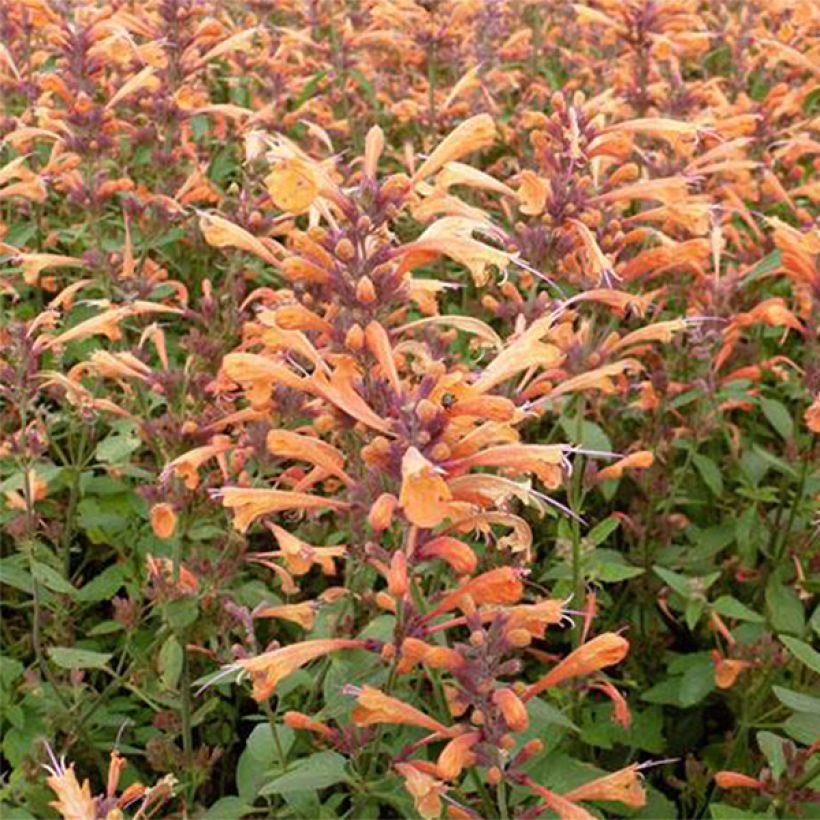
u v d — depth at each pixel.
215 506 0.33
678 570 0.43
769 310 0.38
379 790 0.28
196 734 0.39
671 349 0.46
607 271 0.33
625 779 0.25
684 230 0.47
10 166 0.41
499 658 0.24
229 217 0.40
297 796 0.30
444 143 0.28
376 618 0.32
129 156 0.54
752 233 0.53
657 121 0.35
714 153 0.42
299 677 0.32
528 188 0.32
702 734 0.40
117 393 0.44
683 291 0.47
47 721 0.36
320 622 0.33
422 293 0.27
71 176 0.43
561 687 0.34
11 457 0.37
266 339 0.26
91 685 0.39
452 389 0.23
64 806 0.25
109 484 0.42
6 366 0.35
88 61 0.45
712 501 0.46
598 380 0.31
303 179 0.25
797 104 0.55
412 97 0.67
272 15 0.72
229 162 0.57
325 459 0.25
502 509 0.28
